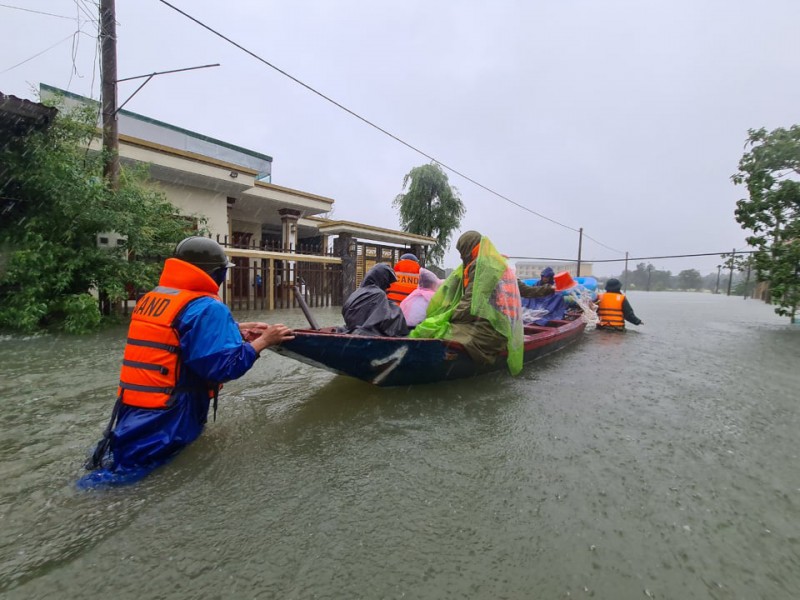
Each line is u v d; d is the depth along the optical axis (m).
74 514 1.99
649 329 9.84
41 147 6.76
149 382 2.43
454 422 3.28
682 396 4.17
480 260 4.40
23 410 3.31
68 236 6.92
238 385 4.13
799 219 9.70
